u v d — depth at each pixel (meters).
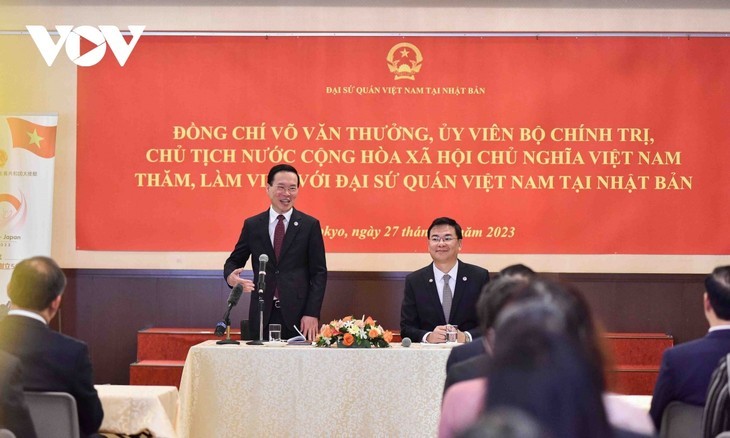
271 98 7.43
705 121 7.32
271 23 7.51
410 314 5.86
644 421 1.47
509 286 2.38
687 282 7.31
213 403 4.79
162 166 7.42
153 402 3.95
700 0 7.44
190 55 7.43
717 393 2.83
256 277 6.02
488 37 7.38
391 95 7.41
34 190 7.22
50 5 7.53
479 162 7.38
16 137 7.24
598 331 1.45
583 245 7.34
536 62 7.37
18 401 3.01
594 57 7.35
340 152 7.42
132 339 7.45
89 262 7.47
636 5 7.46
